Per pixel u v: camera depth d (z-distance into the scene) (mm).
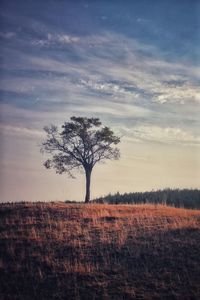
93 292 16297
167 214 25625
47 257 19156
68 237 21297
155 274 17359
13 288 17016
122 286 16578
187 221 23500
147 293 16047
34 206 27719
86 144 38125
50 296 16281
